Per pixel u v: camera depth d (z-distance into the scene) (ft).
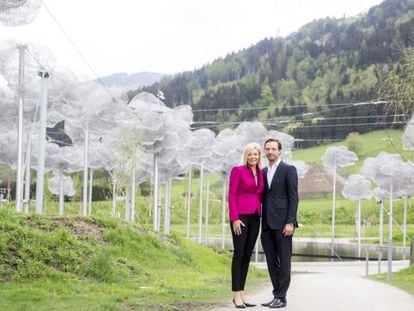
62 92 71.92
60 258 39.01
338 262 118.01
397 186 133.90
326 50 559.79
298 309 27.35
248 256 27.71
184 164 108.27
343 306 28.81
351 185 155.53
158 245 62.03
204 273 59.06
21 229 40.75
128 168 111.86
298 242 177.78
